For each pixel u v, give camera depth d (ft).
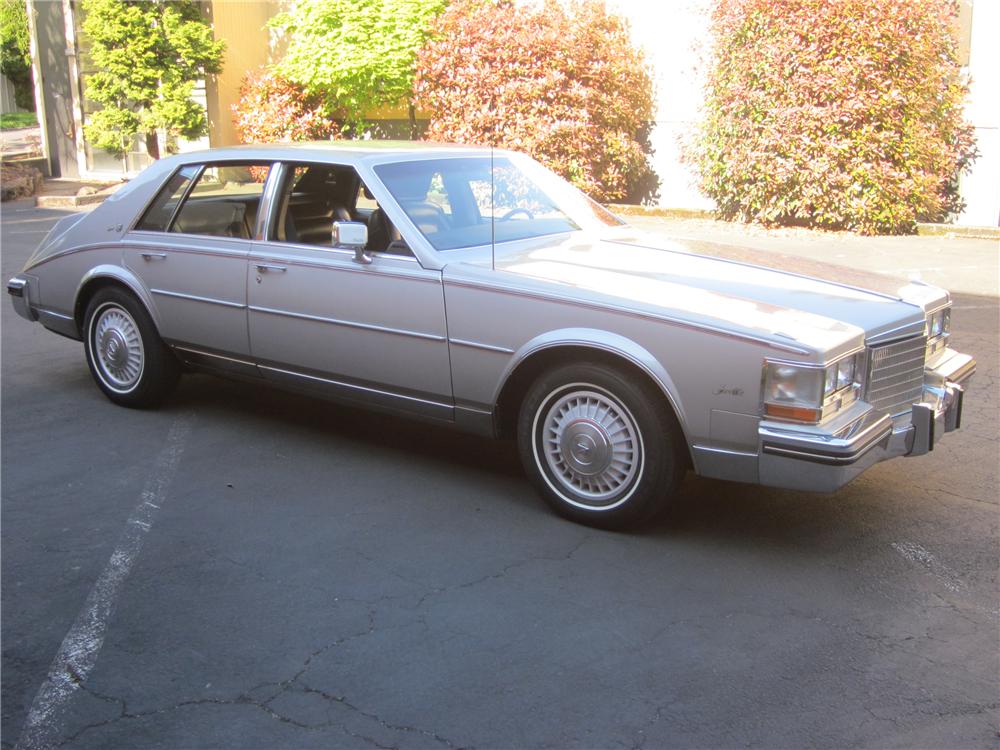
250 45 63.72
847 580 12.40
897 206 40.27
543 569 12.70
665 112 48.83
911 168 40.27
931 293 14.76
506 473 16.24
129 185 19.53
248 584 12.30
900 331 13.43
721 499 15.10
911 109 39.68
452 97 47.67
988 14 40.73
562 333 13.51
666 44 48.03
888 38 38.91
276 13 63.72
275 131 53.88
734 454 12.58
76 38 67.31
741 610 11.63
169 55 58.39
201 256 17.72
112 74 58.75
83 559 12.99
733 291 13.66
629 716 9.57
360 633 11.10
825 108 39.88
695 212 46.91
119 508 14.70
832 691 9.98
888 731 9.32
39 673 10.36
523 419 14.32
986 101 41.52
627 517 13.57
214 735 9.30
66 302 20.10
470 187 16.92
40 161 74.23
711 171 44.47
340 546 13.41
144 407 19.56
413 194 15.99
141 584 12.30
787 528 14.01
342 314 15.87
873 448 12.68
